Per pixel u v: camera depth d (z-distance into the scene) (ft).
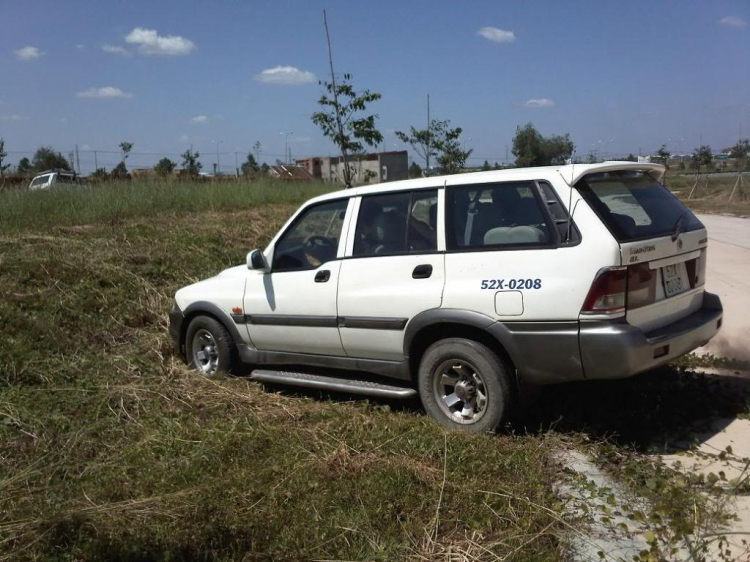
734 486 12.51
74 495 13.30
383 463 13.84
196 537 11.34
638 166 16.22
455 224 16.02
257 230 40.22
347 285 17.49
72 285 27.12
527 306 14.60
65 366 20.35
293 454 14.62
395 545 11.16
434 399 16.28
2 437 16.02
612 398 16.97
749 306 27.17
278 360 19.57
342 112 47.93
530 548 11.02
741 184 111.24
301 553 11.05
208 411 17.66
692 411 16.51
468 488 12.75
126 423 16.93
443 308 15.70
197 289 21.38
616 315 14.03
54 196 43.96
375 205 17.60
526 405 15.67
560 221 14.62
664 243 15.07
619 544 11.35
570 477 13.50
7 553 11.28
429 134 65.00
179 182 58.18
